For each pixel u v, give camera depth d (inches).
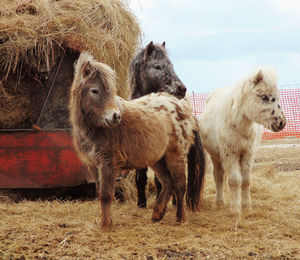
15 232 150.1
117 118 149.2
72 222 167.5
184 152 185.2
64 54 221.0
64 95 225.9
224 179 248.8
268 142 610.2
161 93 194.1
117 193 239.0
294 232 166.7
